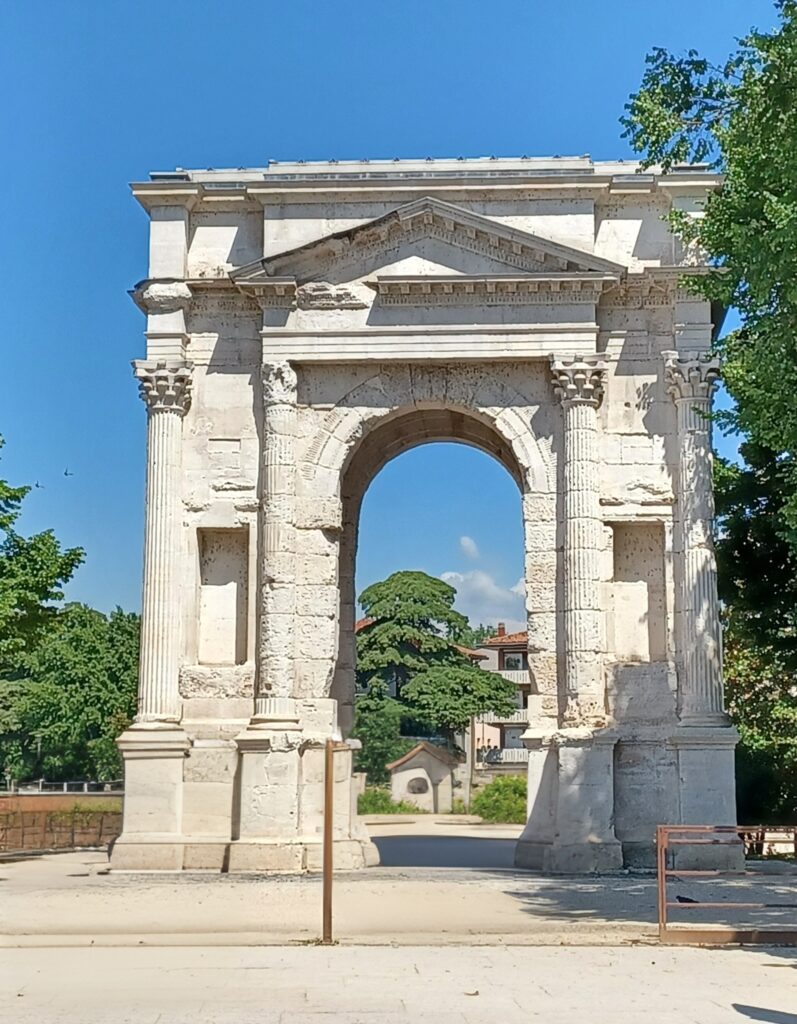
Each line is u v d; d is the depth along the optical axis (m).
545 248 41.81
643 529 42.88
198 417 43.34
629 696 41.47
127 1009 18.34
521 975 21.22
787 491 45.38
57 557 47.16
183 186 43.41
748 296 34.78
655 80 35.53
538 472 42.28
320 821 41.38
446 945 24.98
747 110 34.38
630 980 20.72
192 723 41.94
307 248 42.22
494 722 124.06
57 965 22.80
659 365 42.78
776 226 29.11
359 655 107.56
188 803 41.22
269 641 41.31
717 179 42.84
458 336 42.31
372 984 20.39
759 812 53.97
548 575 41.88
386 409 42.81
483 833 70.44
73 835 61.81
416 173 44.03
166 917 29.52
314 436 42.84
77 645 111.62
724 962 22.70
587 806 39.81
